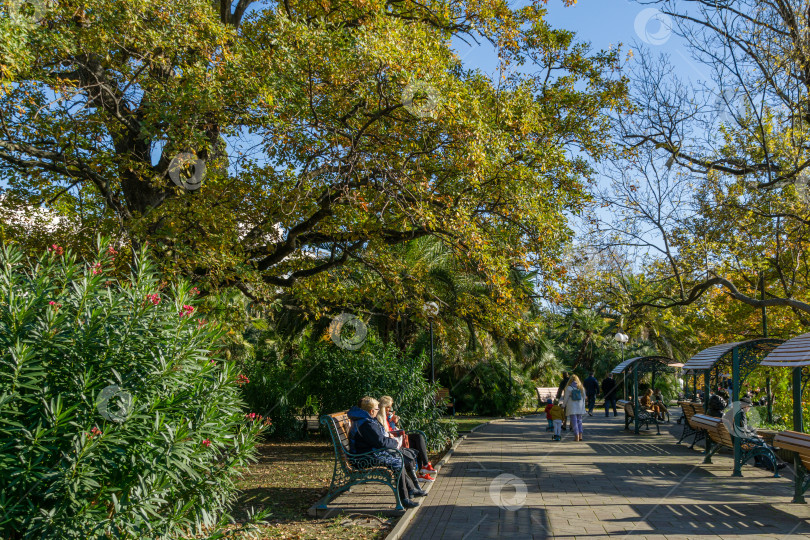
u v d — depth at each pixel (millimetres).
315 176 11352
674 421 22078
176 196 10523
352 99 10414
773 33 12922
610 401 24406
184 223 10016
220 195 11109
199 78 9820
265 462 11727
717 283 14461
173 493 4449
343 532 6258
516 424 21094
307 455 12859
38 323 3938
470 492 8422
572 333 36469
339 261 13188
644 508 7359
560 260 11438
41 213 12266
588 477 9727
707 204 15047
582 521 6703
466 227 9953
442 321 14180
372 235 12102
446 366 25031
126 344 4180
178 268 9352
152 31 9625
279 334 22609
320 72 10094
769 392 16297
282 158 11422
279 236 11883
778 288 18094
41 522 3604
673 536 6082
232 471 4680
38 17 8688
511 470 10484
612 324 36375
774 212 14422
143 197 11734
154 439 4078
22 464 3604
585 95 14453
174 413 4363
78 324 4090
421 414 13469
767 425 14016
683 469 10594
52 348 3943
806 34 12695
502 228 12070
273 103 9672
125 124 10812
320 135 10500
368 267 13555
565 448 13812
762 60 13062
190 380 4598
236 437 4793
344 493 8203
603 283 14633
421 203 10008
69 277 4359
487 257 10062
